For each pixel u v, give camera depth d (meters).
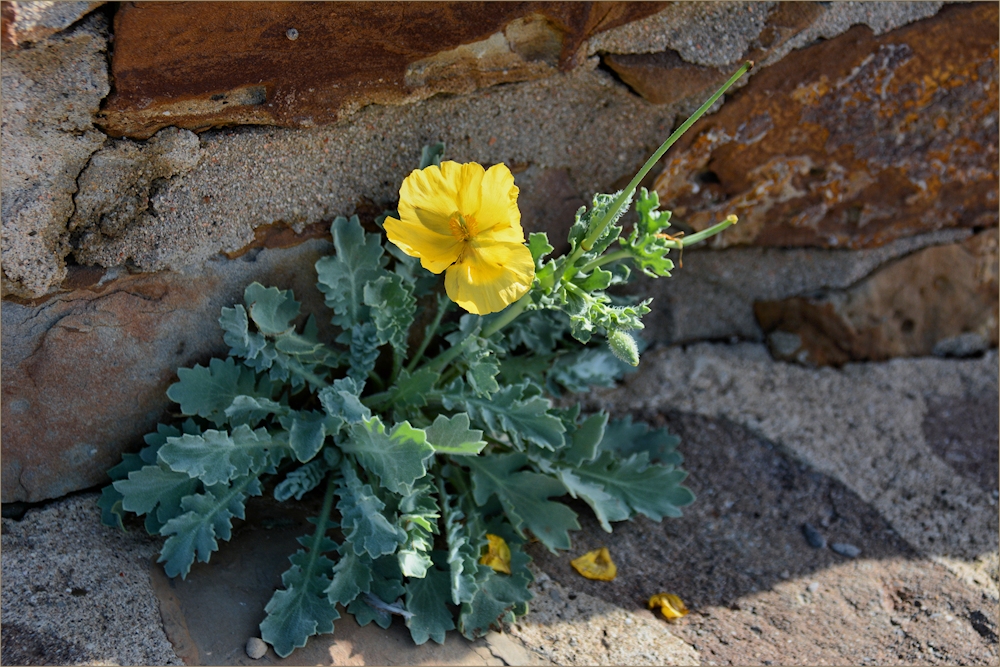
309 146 0.85
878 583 0.90
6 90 0.77
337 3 0.81
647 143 0.94
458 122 0.89
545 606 0.87
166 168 0.82
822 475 0.98
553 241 0.96
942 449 0.99
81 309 0.84
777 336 1.04
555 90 0.90
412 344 0.95
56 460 0.85
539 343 0.95
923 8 0.92
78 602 0.80
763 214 0.99
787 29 0.91
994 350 1.05
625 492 0.92
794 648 0.86
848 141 0.96
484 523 0.90
